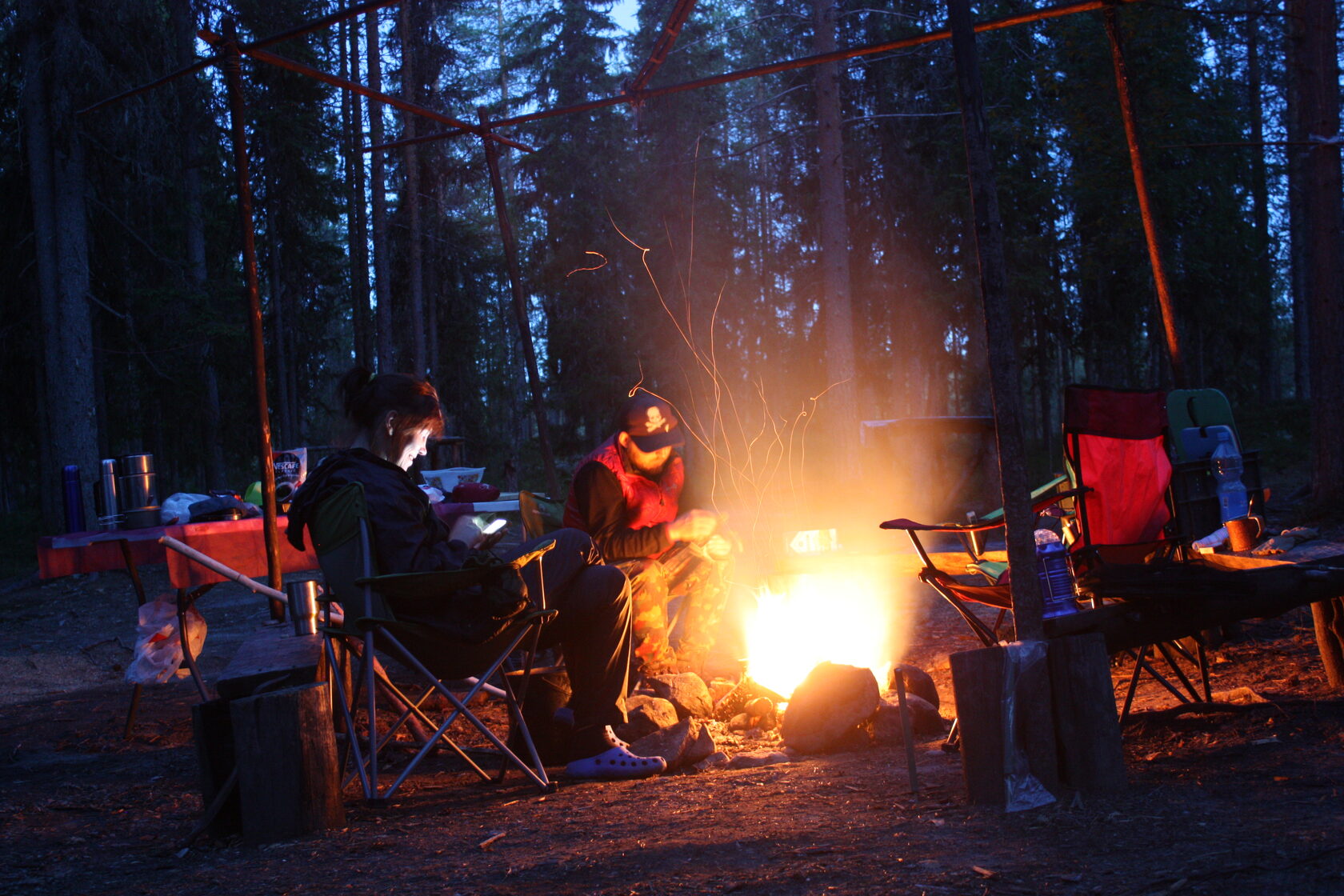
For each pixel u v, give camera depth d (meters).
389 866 2.21
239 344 19.06
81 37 14.82
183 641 4.39
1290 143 7.21
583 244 26.20
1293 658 3.88
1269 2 19.17
